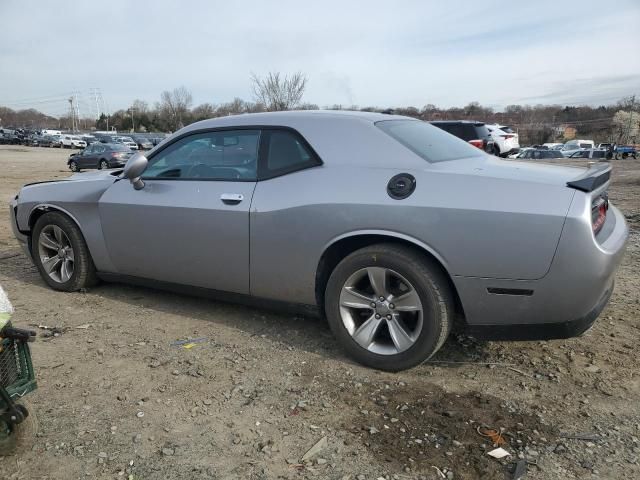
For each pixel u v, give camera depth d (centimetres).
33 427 259
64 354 365
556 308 298
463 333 337
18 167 2741
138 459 255
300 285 364
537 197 295
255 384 324
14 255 648
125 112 11488
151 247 425
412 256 320
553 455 255
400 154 339
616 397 307
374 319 339
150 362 353
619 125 9550
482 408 296
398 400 305
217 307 454
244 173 384
